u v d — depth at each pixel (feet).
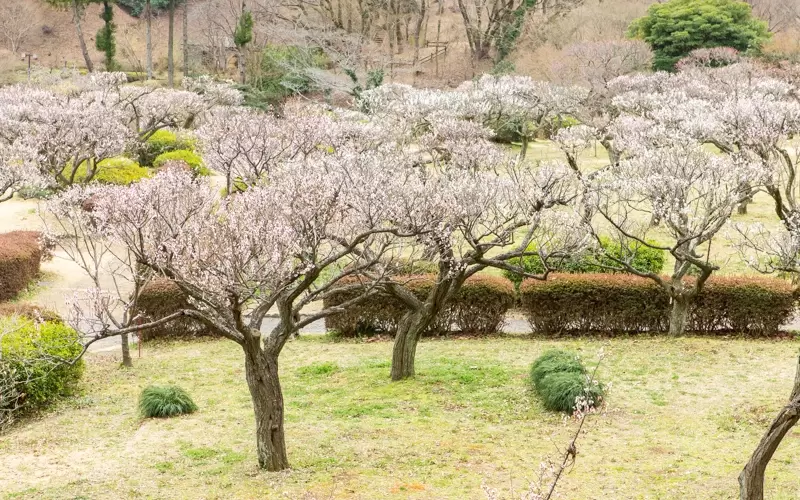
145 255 31.48
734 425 35.60
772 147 62.08
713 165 50.98
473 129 70.03
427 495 29.07
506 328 58.85
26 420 40.27
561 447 33.83
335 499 28.84
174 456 34.14
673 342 51.01
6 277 64.64
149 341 56.95
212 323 30.78
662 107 87.56
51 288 70.59
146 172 99.86
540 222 46.68
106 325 31.91
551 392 38.70
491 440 35.09
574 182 50.93
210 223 31.60
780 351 48.16
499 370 45.73
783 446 32.63
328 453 33.94
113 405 42.37
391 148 64.69
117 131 84.28
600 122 97.25
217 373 48.21
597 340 52.95
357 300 34.17
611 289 53.78
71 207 47.75
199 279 28.58
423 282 55.57
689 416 37.19
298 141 59.31
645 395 40.55
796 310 55.42
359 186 37.09
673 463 31.48
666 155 52.80
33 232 76.18
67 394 44.04
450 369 46.52
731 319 52.80
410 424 37.42
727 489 28.37
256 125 62.18
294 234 30.12
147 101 117.19
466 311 55.93
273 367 31.99
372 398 41.86
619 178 53.52
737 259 69.36
